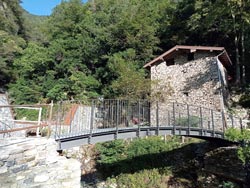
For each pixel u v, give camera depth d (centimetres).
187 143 1327
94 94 1884
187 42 2267
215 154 1148
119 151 1312
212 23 1988
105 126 979
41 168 550
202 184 1090
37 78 2075
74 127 1098
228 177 1053
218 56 1603
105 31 2230
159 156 1269
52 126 801
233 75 2009
